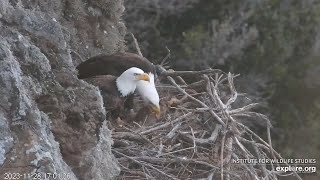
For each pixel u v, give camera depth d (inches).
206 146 427.8
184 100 474.3
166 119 451.5
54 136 305.7
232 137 427.5
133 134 410.9
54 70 332.2
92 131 316.8
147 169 390.6
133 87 438.3
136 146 405.4
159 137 420.8
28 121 288.8
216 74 509.7
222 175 377.7
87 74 457.7
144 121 443.8
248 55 711.7
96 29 514.0
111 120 434.6
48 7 456.8
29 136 285.0
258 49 711.7
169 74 502.0
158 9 712.4
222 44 696.4
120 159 392.5
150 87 447.8
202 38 695.7
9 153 278.4
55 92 314.2
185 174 398.0
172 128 429.4
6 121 283.9
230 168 407.2
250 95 702.5
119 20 550.3
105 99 425.4
